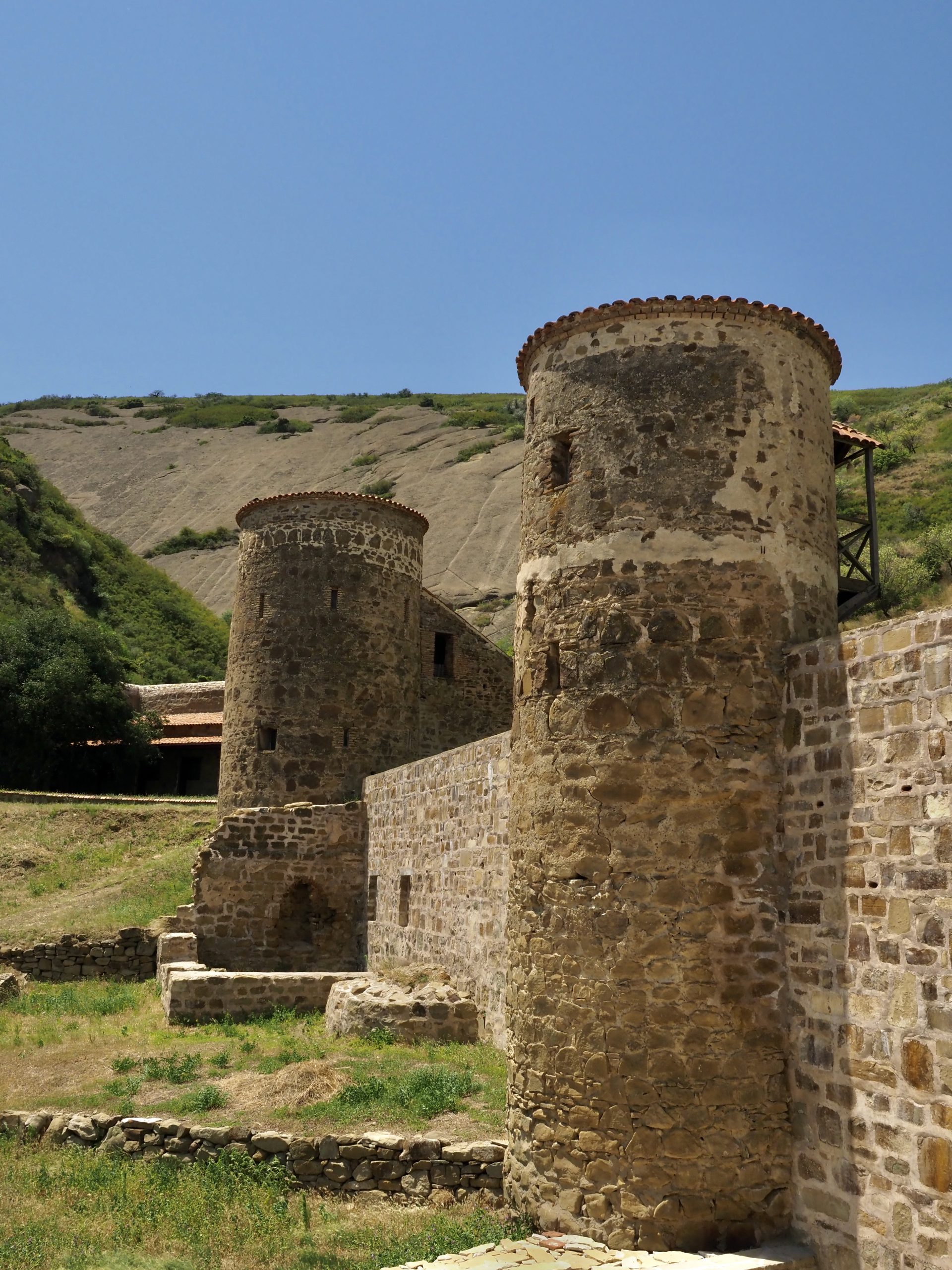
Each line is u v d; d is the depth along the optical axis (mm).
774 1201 8484
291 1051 14031
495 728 29297
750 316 10117
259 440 134250
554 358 10711
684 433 9812
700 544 9578
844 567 19156
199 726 40969
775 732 9258
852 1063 8023
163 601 65500
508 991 10227
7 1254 8656
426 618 28750
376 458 115375
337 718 24641
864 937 8039
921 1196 7297
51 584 55938
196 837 28453
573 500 10141
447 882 17156
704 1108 8625
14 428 142375
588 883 9297
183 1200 9852
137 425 147000
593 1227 8742
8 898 25125
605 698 9508
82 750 38062
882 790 8031
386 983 16500
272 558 25500
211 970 18875
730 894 8938
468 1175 10047
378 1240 9070
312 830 22438
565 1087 9141
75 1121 11539
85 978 21062
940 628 7652
